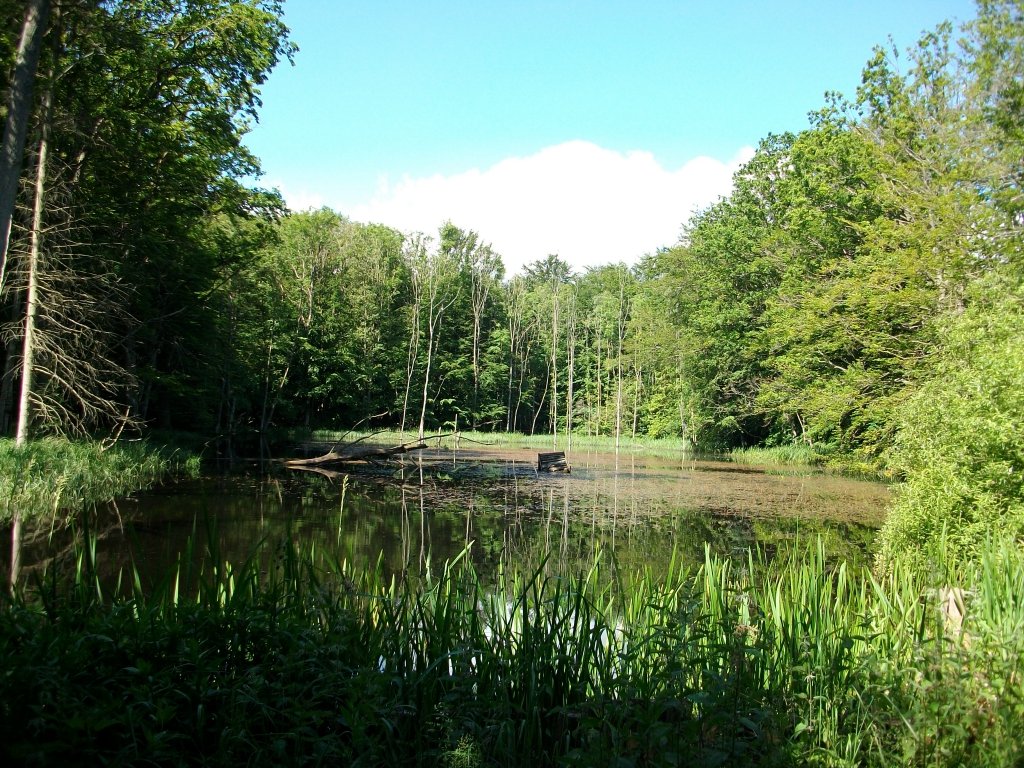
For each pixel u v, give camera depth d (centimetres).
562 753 357
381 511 1440
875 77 2031
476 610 426
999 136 1360
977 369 877
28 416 1433
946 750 334
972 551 729
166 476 1759
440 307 4831
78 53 1524
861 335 1791
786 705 381
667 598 526
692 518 1474
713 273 3450
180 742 309
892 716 357
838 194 2186
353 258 4375
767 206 3173
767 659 418
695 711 363
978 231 1385
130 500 1350
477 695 370
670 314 4044
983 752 330
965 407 833
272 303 3350
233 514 1285
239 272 2548
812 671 392
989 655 381
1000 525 743
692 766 302
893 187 1642
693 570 923
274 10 1873
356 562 920
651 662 413
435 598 483
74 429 1502
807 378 2194
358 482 2005
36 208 1382
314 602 420
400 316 4741
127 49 1584
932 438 917
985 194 1398
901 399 1595
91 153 1666
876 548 1116
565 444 4509
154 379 2070
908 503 888
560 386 5638
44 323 1478
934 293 1505
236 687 318
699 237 3819
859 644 451
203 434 2909
